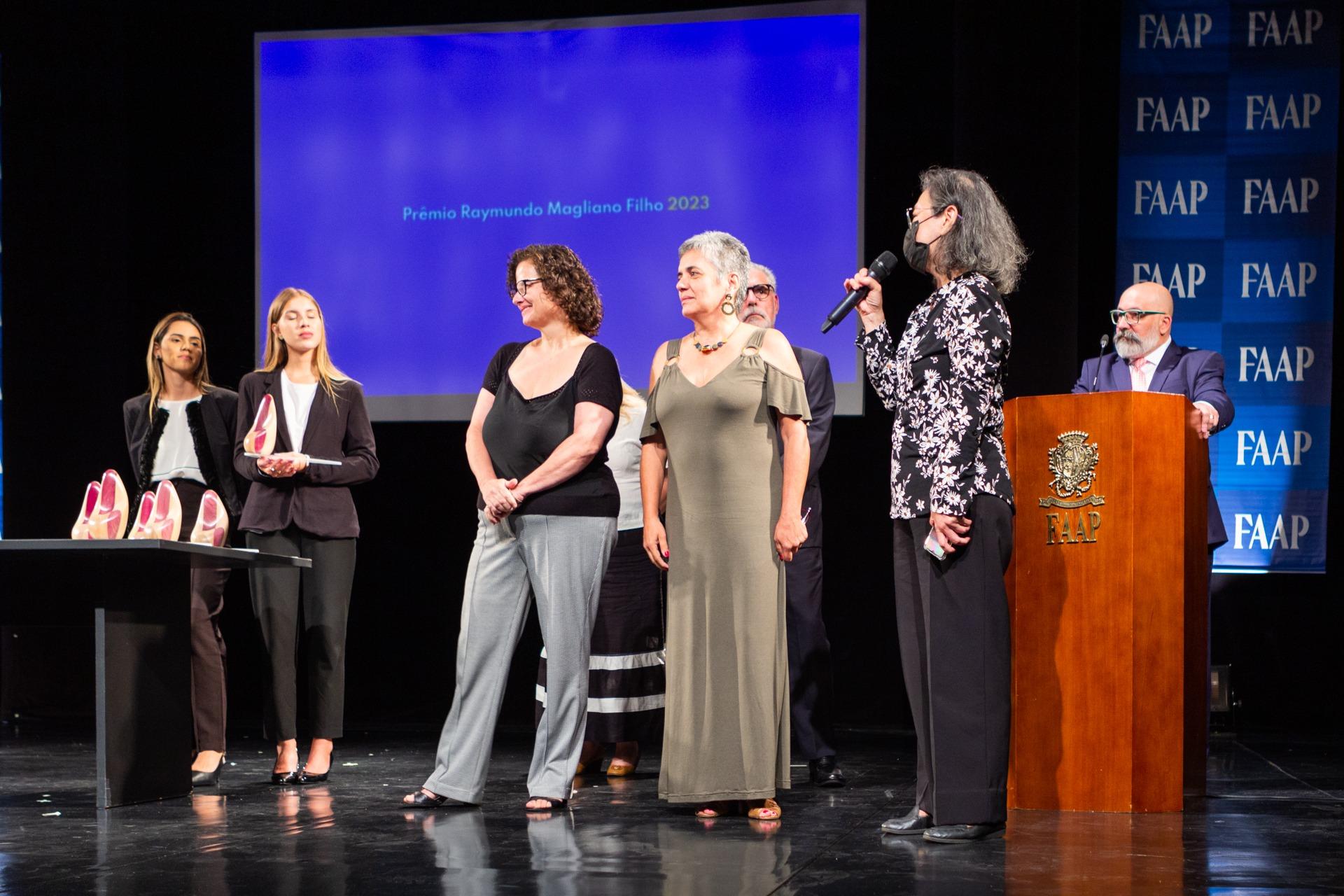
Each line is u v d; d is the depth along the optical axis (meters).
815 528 3.76
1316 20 5.66
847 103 5.83
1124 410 3.30
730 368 3.07
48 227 6.47
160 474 4.07
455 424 6.42
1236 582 5.75
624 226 5.99
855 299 3.01
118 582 3.32
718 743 3.04
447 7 6.44
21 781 3.88
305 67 6.27
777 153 5.88
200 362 4.16
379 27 6.27
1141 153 5.79
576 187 6.04
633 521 3.96
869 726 6.00
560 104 6.06
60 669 6.31
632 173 5.99
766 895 2.24
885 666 6.05
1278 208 5.68
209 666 3.86
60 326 6.45
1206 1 5.75
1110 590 3.28
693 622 3.08
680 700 3.09
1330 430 5.64
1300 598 5.71
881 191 6.08
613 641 3.96
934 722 2.77
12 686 6.32
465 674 3.25
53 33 6.50
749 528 3.07
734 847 2.69
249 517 3.85
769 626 3.07
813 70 5.86
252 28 6.57
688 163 5.95
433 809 3.23
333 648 3.90
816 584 3.74
